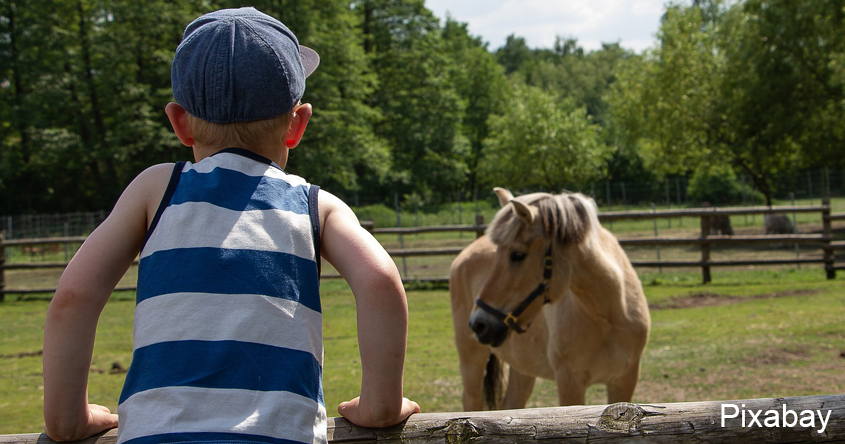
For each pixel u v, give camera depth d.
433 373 6.13
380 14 39.12
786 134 21.61
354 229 1.06
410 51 39.09
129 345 7.93
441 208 34.41
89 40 30.23
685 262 12.09
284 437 0.90
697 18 25.84
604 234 3.57
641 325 3.31
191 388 0.89
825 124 21.62
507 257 3.13
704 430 1.23
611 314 3.16
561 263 3.08
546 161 32.78
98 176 34.09
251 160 1.07
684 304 9.40
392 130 39.44
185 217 0.99
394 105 38.62
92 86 30.88
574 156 32.38
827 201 11.70
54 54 30.66
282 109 1.08
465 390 4.25
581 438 1.21
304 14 28.50
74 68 32.12
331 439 1.18
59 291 0.98
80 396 1.04
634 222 28.75
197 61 1.05
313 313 1.01
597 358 3.25
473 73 50.19
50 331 0.98
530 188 34.84
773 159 23.86
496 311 3.13
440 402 5.21
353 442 1.18
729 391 5.03
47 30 30.42
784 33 20.89
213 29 1.06
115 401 5.45
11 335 9.27
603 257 3.11
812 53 21.06
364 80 32.84
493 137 44.69
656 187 35.66
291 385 0.93
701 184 36.19
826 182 24.55
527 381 4.23
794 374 5.36
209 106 1.05
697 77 24.39
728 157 23.66
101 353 7.49
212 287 0.95
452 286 4.33
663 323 7.98
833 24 20.45
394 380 1.01
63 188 34.75
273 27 1.11
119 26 29.06
